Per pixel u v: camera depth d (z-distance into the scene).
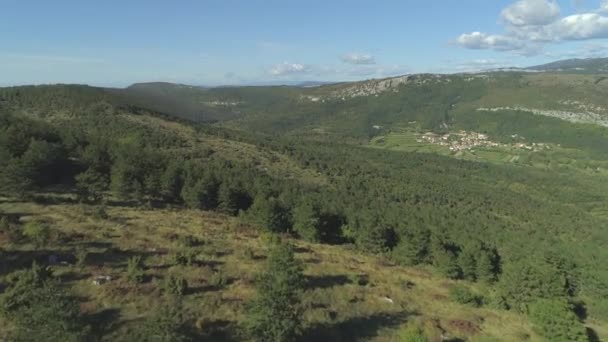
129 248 41.25
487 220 109.19
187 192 66.69
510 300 45.78
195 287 35.34
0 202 49.72
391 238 64.19
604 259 73.81
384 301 40.19
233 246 47.56
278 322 29.02
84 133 96.50
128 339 26.62
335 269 46.81
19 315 25.45
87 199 57.22
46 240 38.72
